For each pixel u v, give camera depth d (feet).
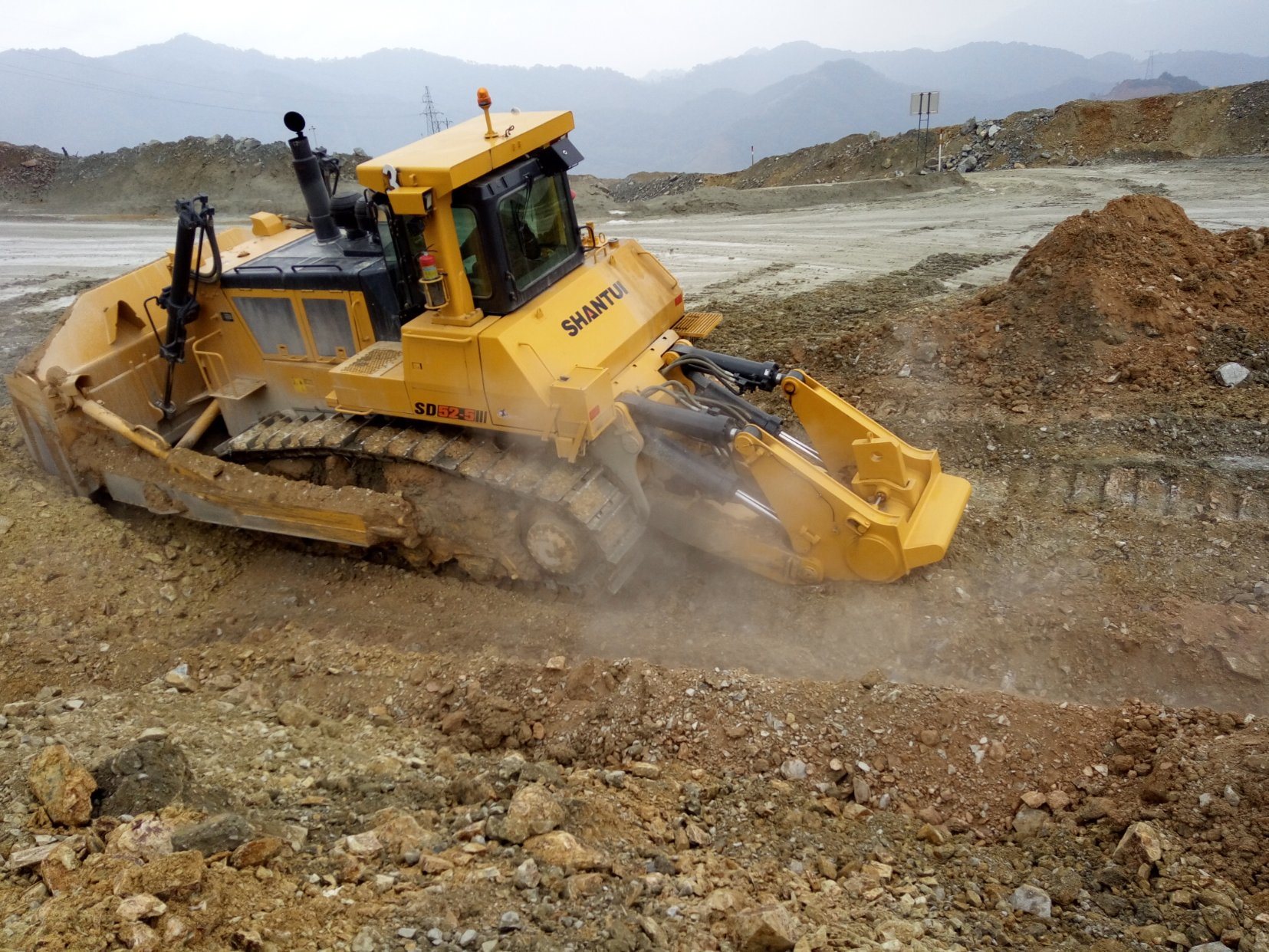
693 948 11.41
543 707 18.78
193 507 25.93
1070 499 25.00
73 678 20.80
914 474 21.84
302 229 29.91
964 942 11.87
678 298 25.84
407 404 22.15
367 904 11.98
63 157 101.91
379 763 16.61
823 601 21.20
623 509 21.56
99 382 27.78
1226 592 20.36
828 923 12.12
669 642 21.13
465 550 23.59
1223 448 26.07
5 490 27.48
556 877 12.66
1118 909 12.29
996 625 20.08
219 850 12.50
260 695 20.03
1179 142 83.76
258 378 27.20
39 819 13.25
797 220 68.33
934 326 34.73
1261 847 12.66
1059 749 16.01
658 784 16.12
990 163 89.71
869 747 16.56
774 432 20.98
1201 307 31.71
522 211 21.17
